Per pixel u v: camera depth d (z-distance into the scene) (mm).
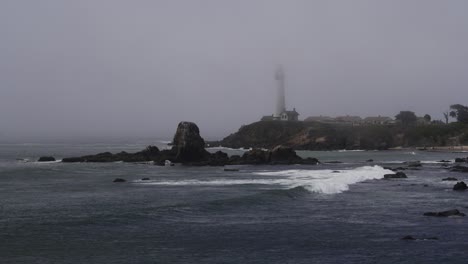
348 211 35281
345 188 49656
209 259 22500
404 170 78125
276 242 25734
